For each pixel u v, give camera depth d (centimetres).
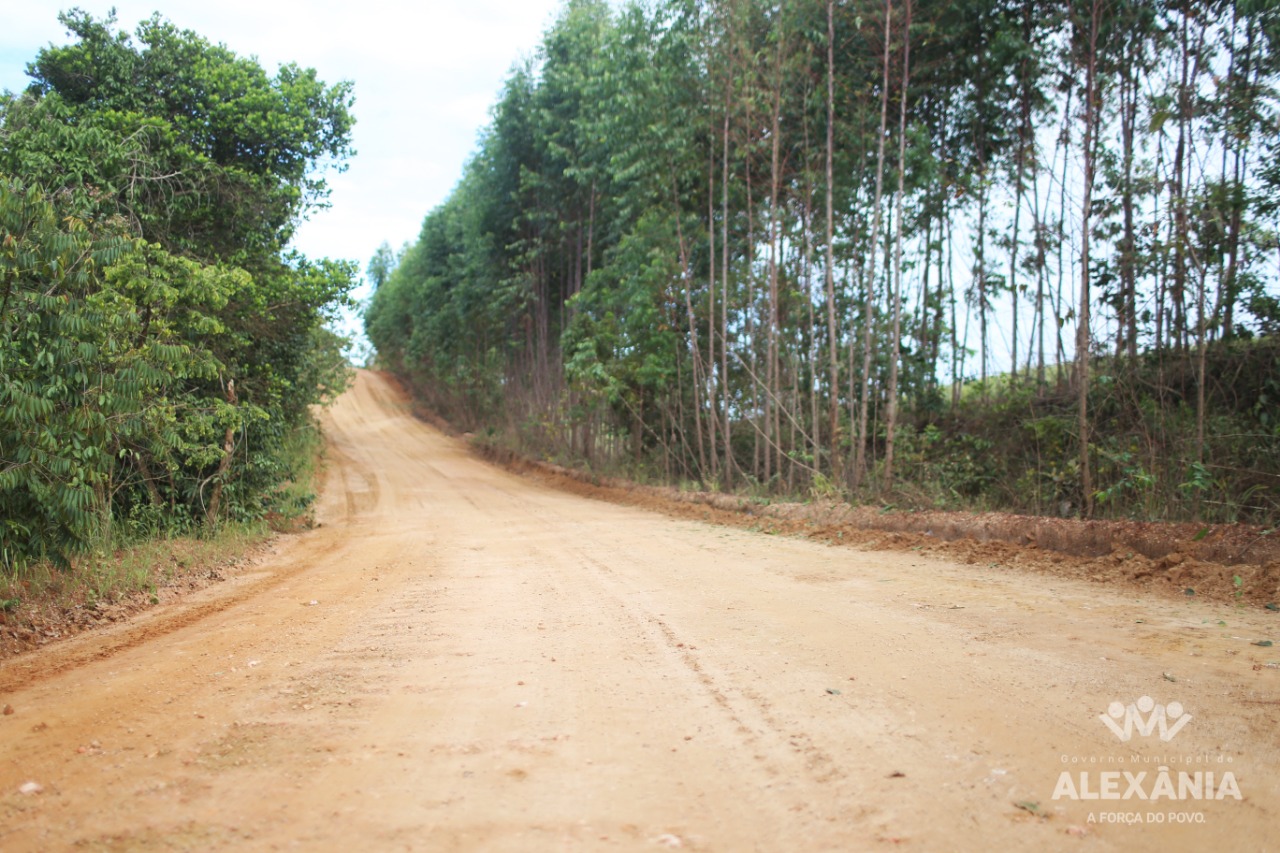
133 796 387
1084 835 336
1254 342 1583
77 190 1259
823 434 2420
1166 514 1213
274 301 1820
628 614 813
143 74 1723
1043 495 1588
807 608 816
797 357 2306
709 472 2650
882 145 1833
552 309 4053
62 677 641
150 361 1038
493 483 3375
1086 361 1434
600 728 477
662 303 2562
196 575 1162
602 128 2467
